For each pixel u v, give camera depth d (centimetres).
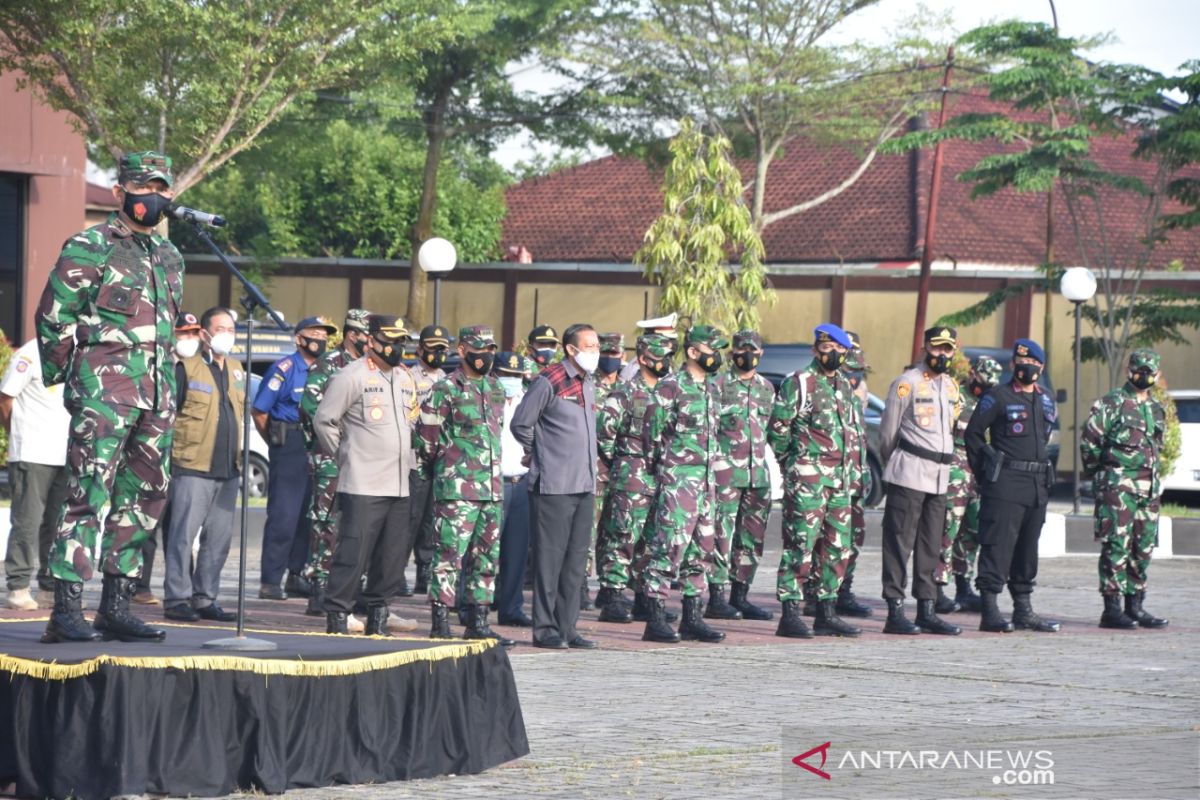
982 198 5312
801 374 1557
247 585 1853
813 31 4622
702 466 1503
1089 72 4044
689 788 888
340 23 3027
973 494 1819
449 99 4775
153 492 973
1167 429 3044
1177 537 2652
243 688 849
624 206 6047
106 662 817
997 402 1658
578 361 1435
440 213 5725
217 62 2986
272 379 1692
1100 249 5194
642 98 4762
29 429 1491
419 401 1423
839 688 1244
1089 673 1360
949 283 4388
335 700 887
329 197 5722
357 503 1330
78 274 941
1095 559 2528
